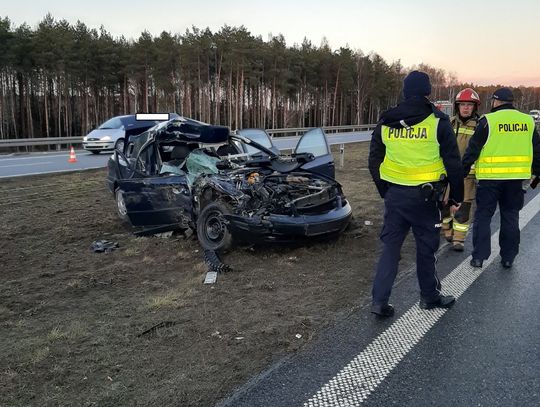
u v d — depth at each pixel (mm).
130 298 4332
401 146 3547
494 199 4738
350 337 3391
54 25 49719
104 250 6000
